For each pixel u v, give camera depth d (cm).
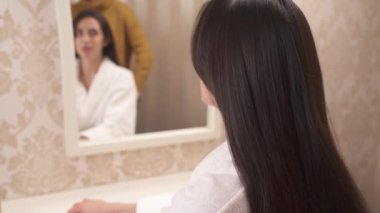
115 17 99
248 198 52
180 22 107
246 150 52
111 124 104
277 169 51
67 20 91
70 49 93
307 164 52
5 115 95
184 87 112
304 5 120
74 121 98
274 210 51
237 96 51
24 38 92
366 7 133
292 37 51
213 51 52
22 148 98
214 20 53
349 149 150
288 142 51
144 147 109
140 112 108
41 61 95
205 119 116
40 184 103
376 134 154
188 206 54
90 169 107
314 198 52
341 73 136
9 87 93
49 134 100
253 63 50
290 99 51
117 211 85
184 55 110
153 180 114
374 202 163
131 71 104
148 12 103
